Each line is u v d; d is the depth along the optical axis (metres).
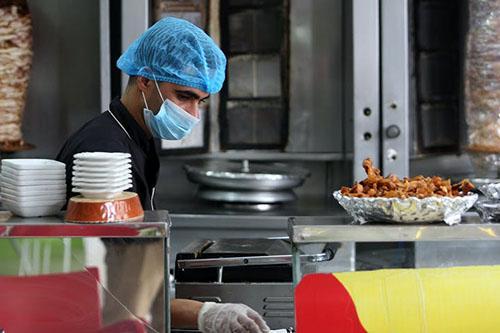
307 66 3.71
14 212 1.71
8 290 1.58
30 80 3.74
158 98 2.25
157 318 1.59
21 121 3.35
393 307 1.57
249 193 3.37
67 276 1.58
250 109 3.70
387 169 3.28
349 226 1.64
